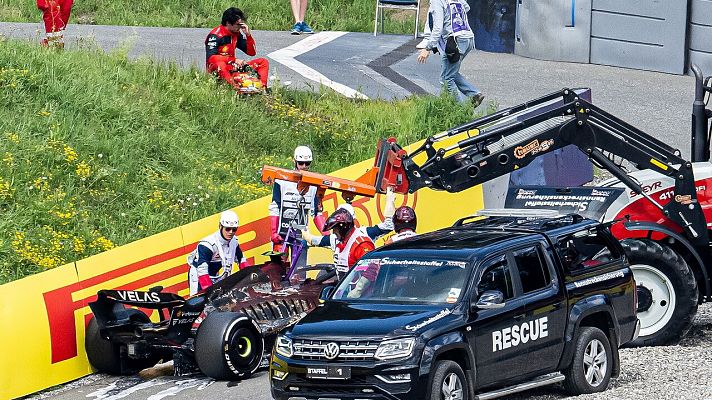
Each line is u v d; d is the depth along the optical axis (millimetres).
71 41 90688
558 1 102875
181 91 75562
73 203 60094
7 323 46375
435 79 92062
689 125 82188
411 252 41312
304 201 56688
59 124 65875
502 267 40062
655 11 99062
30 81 69375
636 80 96375
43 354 47656
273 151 73438
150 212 61438
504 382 39219
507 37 108938
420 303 38719
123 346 49250
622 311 44094
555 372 41594
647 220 52406
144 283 52688
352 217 49250
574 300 41750
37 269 53688
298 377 37500
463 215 69688
